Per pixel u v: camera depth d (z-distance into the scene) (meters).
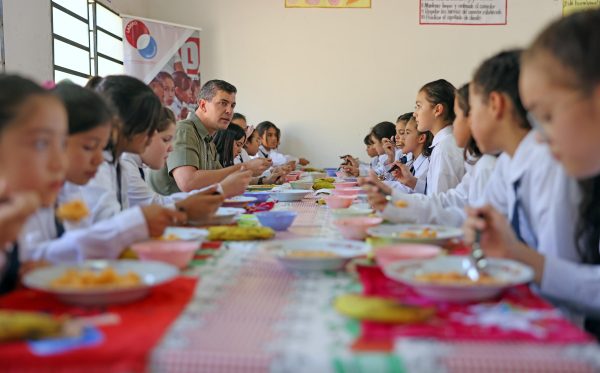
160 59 6.18
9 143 1.04
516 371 0.76
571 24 1.05
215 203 1.88
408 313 0.91
